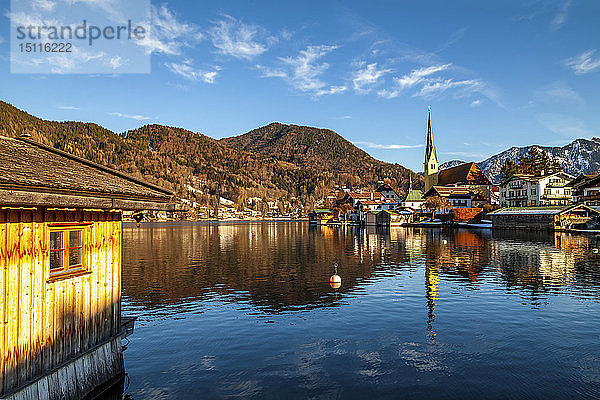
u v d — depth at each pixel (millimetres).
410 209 162000
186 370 14906
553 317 21234
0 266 8812
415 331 19266
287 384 13734
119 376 13250
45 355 10016
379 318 21562
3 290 8867
